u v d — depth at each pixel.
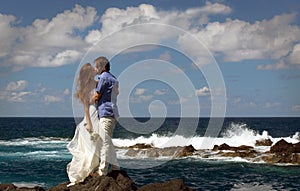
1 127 72.00
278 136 47.28
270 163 20.80
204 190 14.68
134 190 7.86
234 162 21.05
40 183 15.70
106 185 7.54
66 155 25.03
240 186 15.36
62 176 17.20
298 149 22.05
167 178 16.69
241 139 28.58
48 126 77.62
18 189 8.48
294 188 15.07
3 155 25.02
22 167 19.75
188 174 17.73
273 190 14.74
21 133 52.12
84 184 7.81
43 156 24.53
